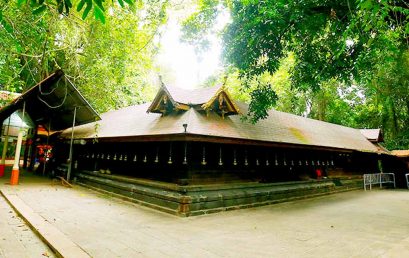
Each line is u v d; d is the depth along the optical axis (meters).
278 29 7.43
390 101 21.84
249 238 6.20
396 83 19.00
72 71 18.17
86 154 15.06
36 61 16.78
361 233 6.87
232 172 10.46
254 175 11.38
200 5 11.63
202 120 9.38
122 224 6.95
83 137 13.29
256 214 8.88
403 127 24.95
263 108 9.88
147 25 14.80
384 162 22.50
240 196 9.77
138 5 14.23
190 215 8.12
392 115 24.17
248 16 7.57
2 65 11.33
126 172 11.75
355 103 27.08
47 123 17.69
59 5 3.07
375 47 6.79
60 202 9.27
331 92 23.84
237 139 9.52
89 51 15.52
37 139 21.27
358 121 27.84
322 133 16.67
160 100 10.52
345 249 5.60
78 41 14.77
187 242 5.77
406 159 20.98
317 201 12.27
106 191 11.58
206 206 8.68
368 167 20.42
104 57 15.49
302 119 17.44
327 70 8.83
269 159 12.20
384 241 6.20
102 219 7.34
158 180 9.96
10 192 10.45
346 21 6.70
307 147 12.82
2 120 15.12
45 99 13.63
